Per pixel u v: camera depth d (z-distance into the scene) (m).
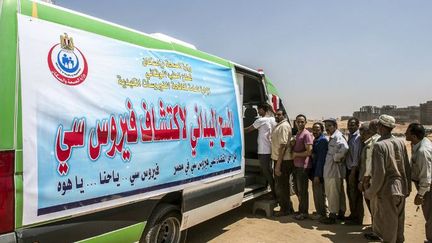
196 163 4.88
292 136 7.48
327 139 7.08
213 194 5.25
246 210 7.71
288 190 7.35
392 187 5.30
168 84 4.49
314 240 5.96
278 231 6.36
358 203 6.75
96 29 3.65
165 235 4.64
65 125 3.20
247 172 8.08
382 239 5.50
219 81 5.71
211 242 5.74
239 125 6.13
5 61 2.83
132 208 3.87
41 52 3.07
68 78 3.27
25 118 2.91
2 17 2.85
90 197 3.38
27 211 2.90
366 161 6.09
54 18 3.25
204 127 5.11
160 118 4.27
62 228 3.17
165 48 4.59
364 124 6.51
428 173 5.34
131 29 4.14
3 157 2.77
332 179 6.76
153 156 4.12
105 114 3.57
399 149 5.41
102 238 3.53
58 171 3.12
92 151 3.41
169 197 4.52
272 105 8.28
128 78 3.89
